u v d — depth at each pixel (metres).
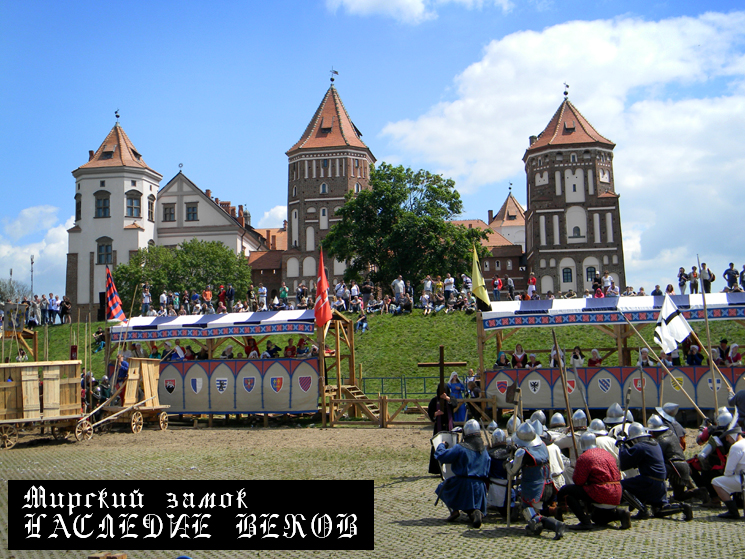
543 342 32.97
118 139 72.69
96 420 22.56
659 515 10.41
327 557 8.87
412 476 14.15
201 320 24.50
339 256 62.12
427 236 58.25
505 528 9.93
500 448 10.41
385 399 22.17
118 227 69.88
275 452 17.42
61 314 46.50
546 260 74.44
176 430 22.58
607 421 12.34
